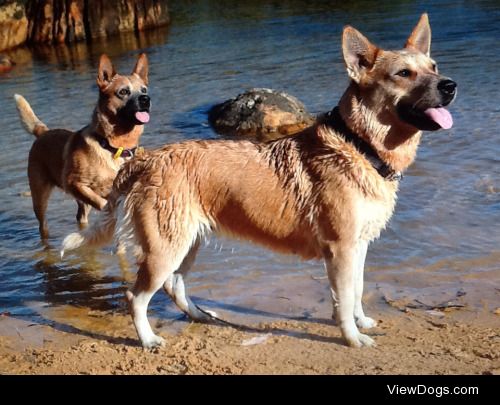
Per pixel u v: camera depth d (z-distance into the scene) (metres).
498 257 2.30
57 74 6.04
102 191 2.85
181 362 1.78
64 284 2.38
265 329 1.97
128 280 2.40
